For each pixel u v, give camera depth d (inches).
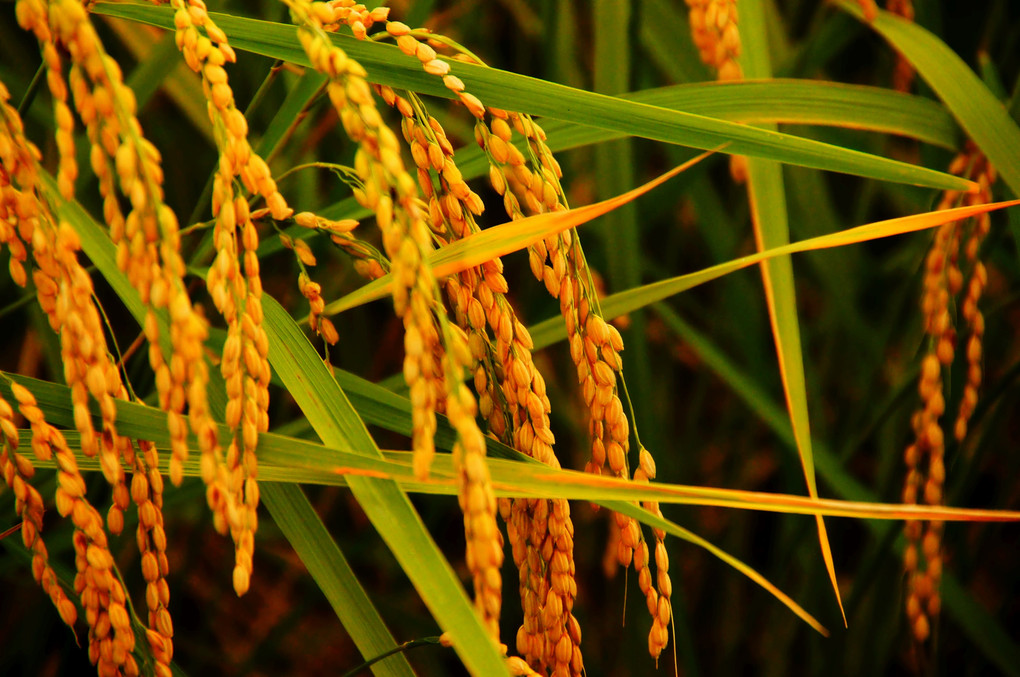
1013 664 50.8
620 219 47.6
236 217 38.0
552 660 40.4
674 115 40.4
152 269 37.1
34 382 40.1
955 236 43.2
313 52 37.4
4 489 44.6
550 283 39.4
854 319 60.5
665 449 51.7
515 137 43.3
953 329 43.2
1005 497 54.6
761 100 42.9
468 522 37.3
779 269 42.4
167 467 40.3
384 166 37.3
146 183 37.1
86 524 38.6
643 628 57.3
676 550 54.7
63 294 37.6
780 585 56.7
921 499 49.9
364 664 40.9
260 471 39.4
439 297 37.5
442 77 40.1
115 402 39.4
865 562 55.1
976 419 46.5
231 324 37.8
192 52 37.9
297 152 54.0
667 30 54.4
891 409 49.6
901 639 54.1
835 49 50.0
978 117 42.8
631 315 49.1
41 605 49.6
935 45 43.7
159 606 39.3
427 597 37.9
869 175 40.8
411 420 41.9
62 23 36.8
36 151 37.9
